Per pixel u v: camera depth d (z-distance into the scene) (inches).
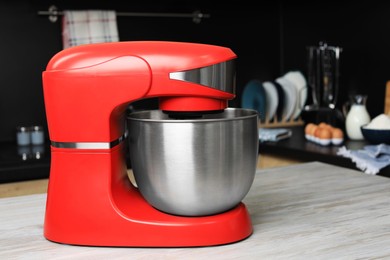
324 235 29.4
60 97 29.2
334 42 92.7
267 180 44.0
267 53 107.4
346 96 90.8
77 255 27.4
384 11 80.6
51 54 88.4
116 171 30.2
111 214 28.7
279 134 83.4
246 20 104.4
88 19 85.2
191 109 28.7
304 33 101.0
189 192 27.9
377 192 38.9
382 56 81.7
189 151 27.4
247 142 28.6
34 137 82.1
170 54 28.1
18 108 87.1
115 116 29.9
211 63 27.9
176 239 28.1
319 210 34.5
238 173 28.5
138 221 28.4
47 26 87.7
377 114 83.9
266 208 35.4
